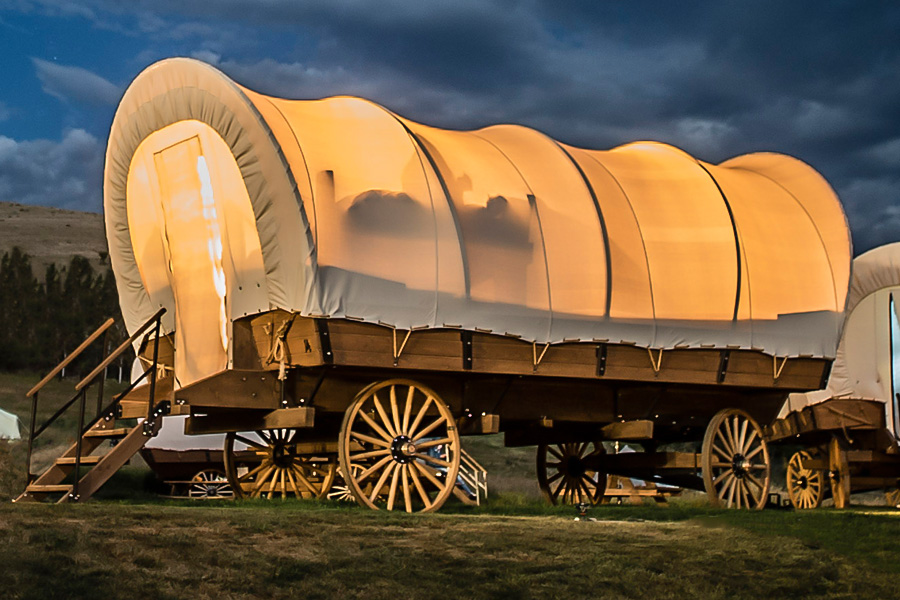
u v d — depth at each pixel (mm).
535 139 13805
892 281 19609
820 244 14969
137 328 13922
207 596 6336
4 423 19859
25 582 6098
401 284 11211
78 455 10320
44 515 8055
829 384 19562
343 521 8922
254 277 11531
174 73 11875
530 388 13312
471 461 16484
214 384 11102
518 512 11977
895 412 19609
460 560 7680
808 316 14570
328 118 11867
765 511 12805
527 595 7062
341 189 11039
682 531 9812
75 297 43875
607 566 7922
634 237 13383
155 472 17641
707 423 14977
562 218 12727
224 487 18172
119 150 13078
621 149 15961
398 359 11344
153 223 13445
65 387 34844
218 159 11906
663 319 13312
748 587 7918
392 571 7223
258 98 11422
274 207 10836
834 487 19312
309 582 6812
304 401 11594
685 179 14375
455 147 12805
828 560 8953
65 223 93688
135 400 13055
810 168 15859
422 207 11523
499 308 11914
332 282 10758
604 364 12938
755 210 14773
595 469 16531
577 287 12609
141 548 7090
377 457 12258
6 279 43562
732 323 13859
